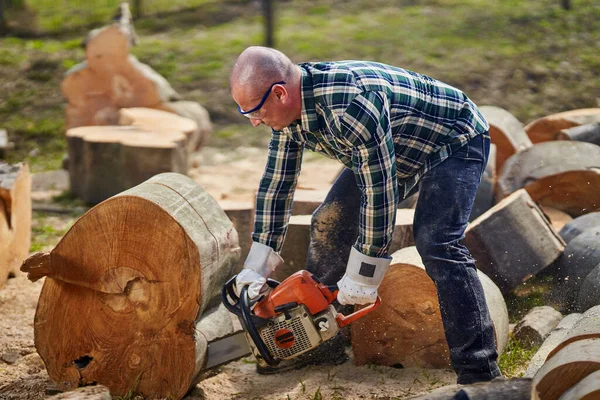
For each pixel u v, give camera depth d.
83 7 21.86
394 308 5.17
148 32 19.89
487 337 4.20
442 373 5.13
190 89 16.53
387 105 3.93
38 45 18.64
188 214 4.63
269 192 4.40
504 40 18.27
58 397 4.09
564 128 9.45
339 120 3.77
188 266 4.46
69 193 10.88
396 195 3.97
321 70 3.89
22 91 16.28
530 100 15.90
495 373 4.18
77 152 10.60
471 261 4.26
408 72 4.22
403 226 6.00
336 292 4.27
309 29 19.50
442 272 4.18
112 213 4.51
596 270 5.64
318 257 5.02
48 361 4.80
